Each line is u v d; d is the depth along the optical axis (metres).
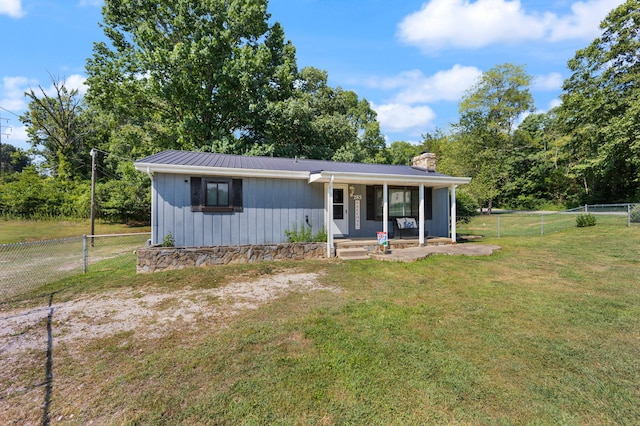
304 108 17.52
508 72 27.56
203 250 7.59
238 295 5.26
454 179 10.39
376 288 5.65
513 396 2.50
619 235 10.58
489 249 9.35
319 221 9.68
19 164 43.81
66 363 3.04
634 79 18.53
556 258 8.11
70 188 25.48
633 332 3.69
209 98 16.97
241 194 8.57
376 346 3.33
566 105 21.89
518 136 32.50
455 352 3.21
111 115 18.81
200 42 15.39
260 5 17.05
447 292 5.37
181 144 17.12
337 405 2.39
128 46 16.80
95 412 2.32
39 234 16.50
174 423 2.19
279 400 2.44
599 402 2.44
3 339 3.59
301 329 3.79
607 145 18.36
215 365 2.96
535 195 32.94
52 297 5.26
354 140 21.80
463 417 2.26
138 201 21.42
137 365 2.98
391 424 2.19
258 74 17.33
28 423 2.20
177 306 4.71
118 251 11.09
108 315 4.36
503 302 4.80
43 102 27.97
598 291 5.31
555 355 3.16
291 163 10.46
